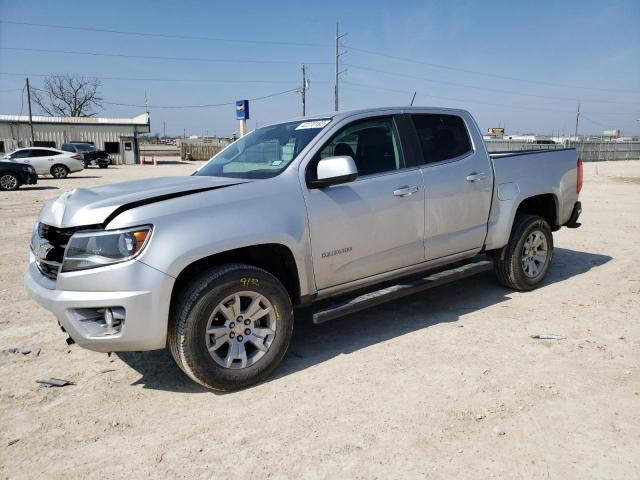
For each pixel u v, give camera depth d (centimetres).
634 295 521
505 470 250
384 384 341
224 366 331
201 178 394
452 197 452
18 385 354
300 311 484
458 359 376
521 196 507
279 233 347
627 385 331
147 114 5153
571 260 679
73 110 7719
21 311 506
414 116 452
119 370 377
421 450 268
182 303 319
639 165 4088
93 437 290
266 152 412
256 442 280
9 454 275
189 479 251
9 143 4638
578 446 267
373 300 400
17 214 1175
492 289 550
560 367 359
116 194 343
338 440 279
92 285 304
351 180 359
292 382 349
